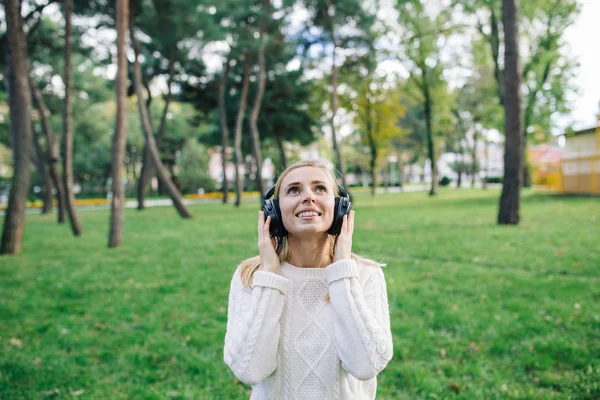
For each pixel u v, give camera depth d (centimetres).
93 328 520
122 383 382
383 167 5462
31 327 523
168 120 4844
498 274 703
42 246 1163
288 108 2936
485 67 3859
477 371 379
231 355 147
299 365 150
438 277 696
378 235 1177
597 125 2533
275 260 157
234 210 2405
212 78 2827
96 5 1680
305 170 157
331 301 149
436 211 1886
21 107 1059
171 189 1917
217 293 653
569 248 894
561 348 410
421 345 436
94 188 5028
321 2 2244
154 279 752
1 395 363
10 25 1024
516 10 1327
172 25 1920
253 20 2238
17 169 1064
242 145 3441
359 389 160
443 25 2708
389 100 3334
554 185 3541
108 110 4856
